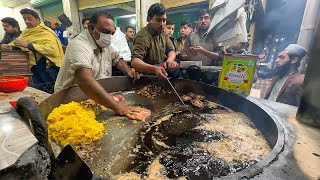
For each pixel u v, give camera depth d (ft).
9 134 2.41
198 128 4.85
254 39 17.67
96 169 3.28
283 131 3.65
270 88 9.79
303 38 11.96
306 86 3.89
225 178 2.35
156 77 8.29
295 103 7.80
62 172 2.44
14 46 10.70
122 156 3.68
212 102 6.79
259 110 4.86
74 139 4.02
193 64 7.93
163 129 4.82
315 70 3.68
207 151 3.82
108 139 4.29
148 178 3.05
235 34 8.13
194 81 7.39
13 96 6.15
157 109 6.21
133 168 3.32
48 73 11.73
